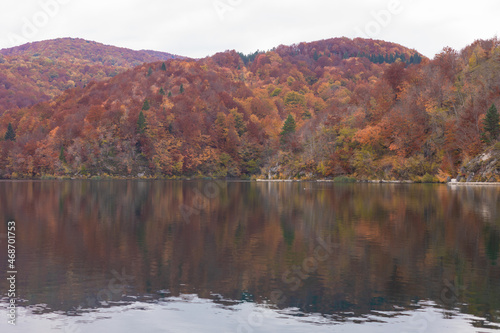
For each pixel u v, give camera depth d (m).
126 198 82.19
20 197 83.44
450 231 41.03
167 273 26.59
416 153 156.62
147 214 55.53
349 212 56.53
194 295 22.64
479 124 139.88
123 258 30.34
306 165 186.62
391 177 156.38
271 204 68.88
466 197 79.50
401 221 47.84
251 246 34.53
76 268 27.62
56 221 48.84
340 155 174.00
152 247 34.19
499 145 129.75
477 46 179.12
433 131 155.75
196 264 28.67
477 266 27.97
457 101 159.62
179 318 19.70
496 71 159.88
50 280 25.12
